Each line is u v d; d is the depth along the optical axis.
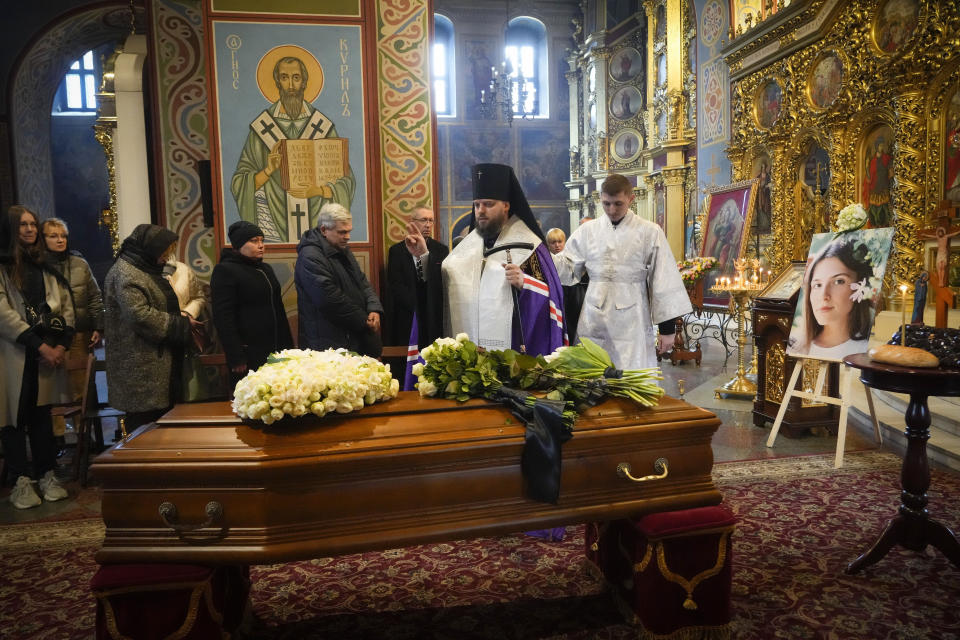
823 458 4.19
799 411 4.72
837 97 8.05
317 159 4.41
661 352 3.63
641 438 2.06
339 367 2.06
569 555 2.88
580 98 20.19
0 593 2.62
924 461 2.61
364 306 4.00
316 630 2.30
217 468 1.74
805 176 9.04
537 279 2.94
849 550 2.82
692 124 13.29
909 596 2.42
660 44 14.63
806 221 9.04
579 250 3.75
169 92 4.85
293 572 2.76
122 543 1.77
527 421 2.00
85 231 18.34
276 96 4.34
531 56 21.02
